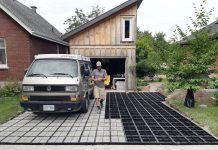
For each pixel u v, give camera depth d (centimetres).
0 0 1542
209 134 686
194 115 866
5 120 833
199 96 1162
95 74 1010
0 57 1472
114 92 1612
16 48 1441
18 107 1029
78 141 621
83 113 957
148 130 724
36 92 846
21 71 1450
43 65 919
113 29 1650
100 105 1054
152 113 963
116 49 1664
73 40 1653
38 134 685
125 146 593
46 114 939
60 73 887
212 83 997
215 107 1023
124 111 998
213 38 1038
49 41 1853
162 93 1542
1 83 1445
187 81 1008
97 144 606
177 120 848
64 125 780
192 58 1023
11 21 1426
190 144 604
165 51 1085
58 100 845
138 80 2047
